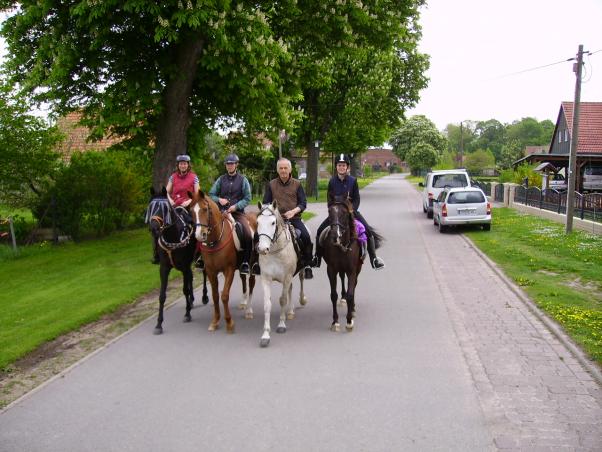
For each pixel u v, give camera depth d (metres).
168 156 15.23
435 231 20.56
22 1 12.91
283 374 6.37
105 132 14.78
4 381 6.46
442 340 7.53
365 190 50.56
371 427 5.00
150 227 7.91
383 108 38.38
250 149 20.08
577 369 6.34
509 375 6.19
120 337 8.00
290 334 7.99
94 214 19.25
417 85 39.22
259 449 4.66
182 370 6.59
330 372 6.40
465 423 5.05
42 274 13.31
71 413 5.47
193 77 15.08
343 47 17.64
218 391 5.92
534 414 5.20
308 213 27.16
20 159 17.84
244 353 7.17
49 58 13.80
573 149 17.36
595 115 42.53
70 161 19.88
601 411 5.24
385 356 6.92
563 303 9.17
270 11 15.11
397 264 13.70
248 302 8.94
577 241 15.77
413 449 4.59
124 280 12.02
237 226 8.49
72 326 8.55
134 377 6.39
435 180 25.20
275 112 17.27
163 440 4.86
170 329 8.41
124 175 20.09
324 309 9.47
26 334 8.16
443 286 11.05
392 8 18.06
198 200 7.70
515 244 16.28
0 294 11.34
